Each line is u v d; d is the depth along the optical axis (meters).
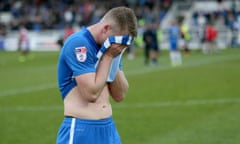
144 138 22.77
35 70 59.31
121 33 10.16
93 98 10.30
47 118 28.38
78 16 107.12
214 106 30.81
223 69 54.75
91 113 10.62
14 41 100.25
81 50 10.31
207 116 27.53
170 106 31.27
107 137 10.80
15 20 110.88
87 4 109.62
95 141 10.64
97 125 10.65
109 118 10.96
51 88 41.62
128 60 70.50
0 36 101.12
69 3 115.62
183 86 40.88
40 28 107.00
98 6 109.19
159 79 46.53
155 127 25.09
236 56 72.88
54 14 109.19
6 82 46.97
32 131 24.92
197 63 62.97
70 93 10.77
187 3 110.12
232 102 32.19
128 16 10.16
